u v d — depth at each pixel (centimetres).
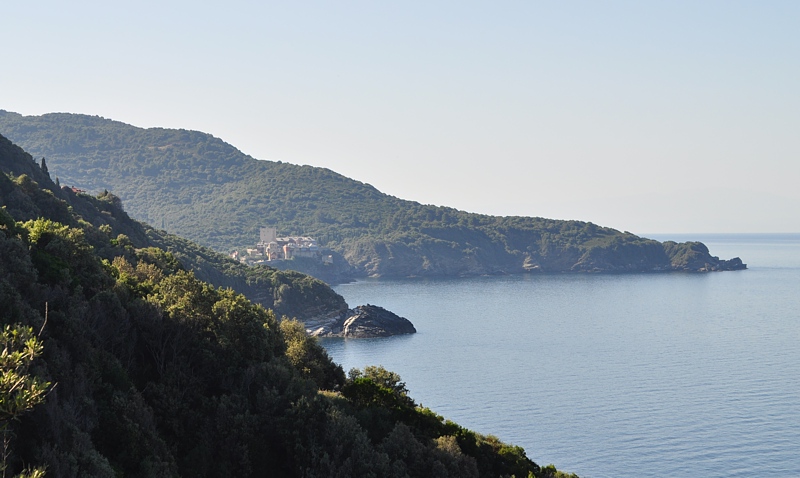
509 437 16800
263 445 9125
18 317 8312
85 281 10462
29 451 6869
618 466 15038
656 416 18550
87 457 7050
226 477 8675
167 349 10156
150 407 8669
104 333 9550
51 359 8031
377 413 10619
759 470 14825
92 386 8306
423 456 9644
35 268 9619
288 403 9656
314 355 12556
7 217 11012
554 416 18538
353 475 8862
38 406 6925
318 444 9225
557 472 11088
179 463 8544
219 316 10781
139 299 10488
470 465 9900
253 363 10331
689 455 15625
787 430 17325
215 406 9350
